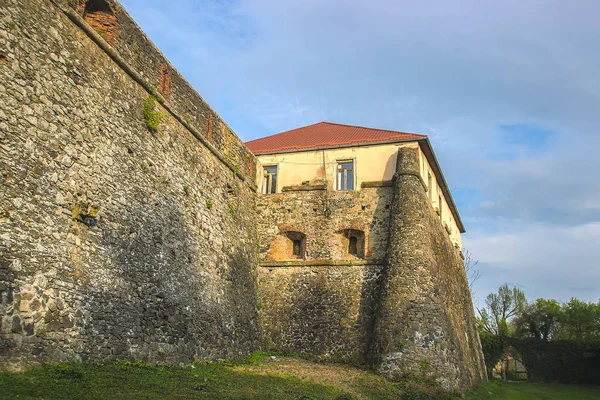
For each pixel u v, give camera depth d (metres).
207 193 18.25
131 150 13.80
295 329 20.91
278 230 22.67
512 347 36.06
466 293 30.62
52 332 10.18
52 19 11.29
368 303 20.52
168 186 15.51
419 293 18.91
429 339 18.19
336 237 22.06
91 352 11.23
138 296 13.23
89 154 12.04
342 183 22.92
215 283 17.80
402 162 21.55
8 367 9.09
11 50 10.05
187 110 17.23
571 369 34.47
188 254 16.17
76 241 11.25
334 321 20.59
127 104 13.85
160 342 13.90
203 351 16.16
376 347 18.58
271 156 24.00
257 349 20.44
